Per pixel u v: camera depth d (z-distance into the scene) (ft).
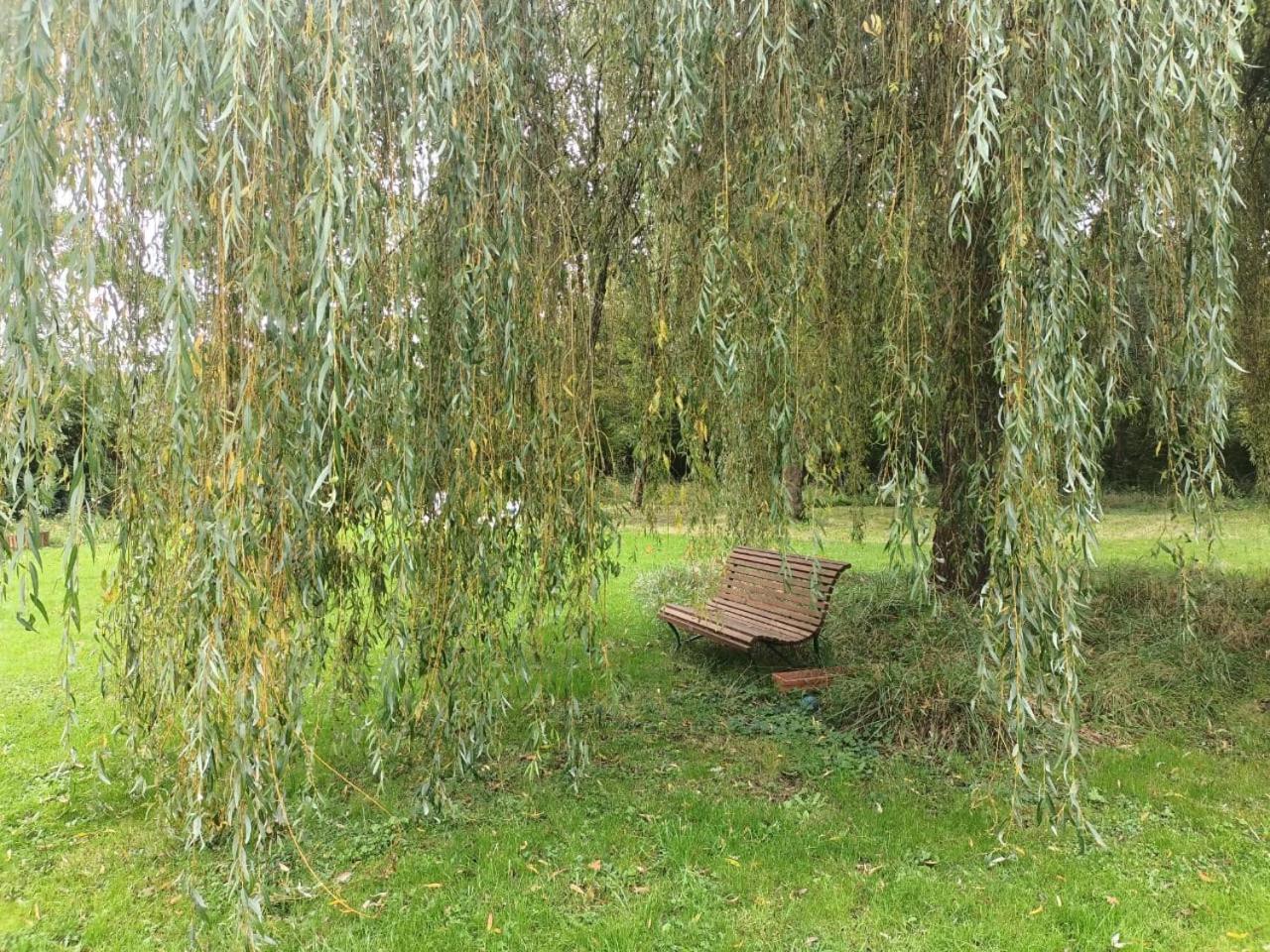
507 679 8.66
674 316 8.98
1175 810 9.77
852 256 9.45
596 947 7.41
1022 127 7.12
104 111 6.39
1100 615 16.85
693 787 10.69
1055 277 6.91
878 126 8.64
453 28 6.79
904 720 12.01
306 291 6.45
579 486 8.24
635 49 8.27
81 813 10.21
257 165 5.94
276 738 6.48
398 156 7.13
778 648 15.90
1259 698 13.39
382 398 6.86
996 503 7.47
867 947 7.37
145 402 7.34
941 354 8.92
